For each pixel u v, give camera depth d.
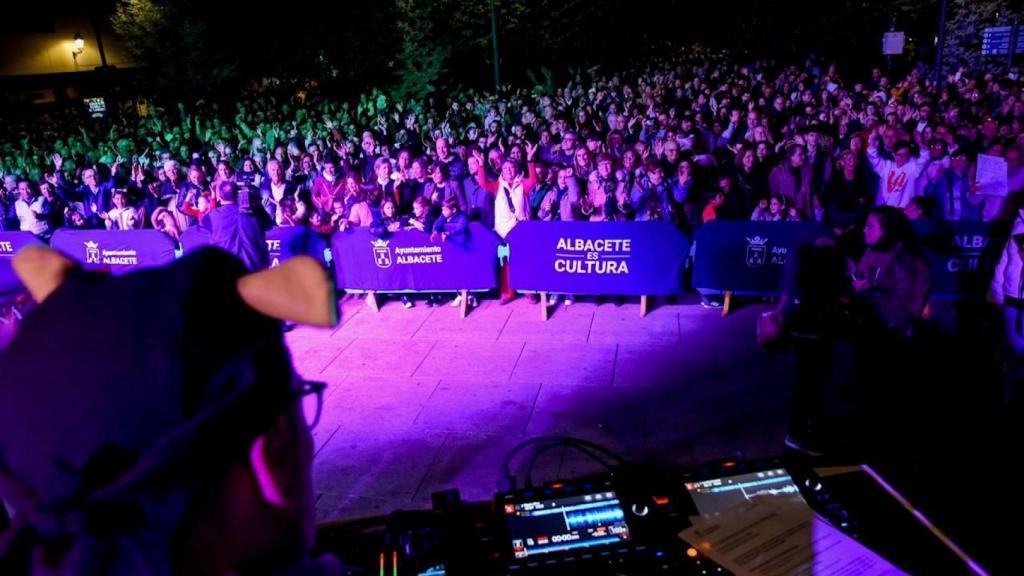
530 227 7.77
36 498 0.65
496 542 1.61
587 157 8.91
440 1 27.91
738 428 5.32
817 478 1.72
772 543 1.55
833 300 4.59
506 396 6.04
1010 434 4.61
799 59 31.44
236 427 0.61
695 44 35.91
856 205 8.19
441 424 5.64
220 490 0.64
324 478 4.99
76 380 0.62
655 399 5.85
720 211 8.01
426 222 7.96
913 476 1.81
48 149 19.94
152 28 27.30
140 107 28.52
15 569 0.63
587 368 6.50
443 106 24.44
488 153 11.05
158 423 0.61
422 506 4.62
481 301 8.48
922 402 5.23
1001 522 2.34
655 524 1.62
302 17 30.52
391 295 8.79
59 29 34.44
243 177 10.62
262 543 0.68
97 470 0.61
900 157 8.12
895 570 1.48
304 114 20.91
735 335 7.03
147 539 0.61
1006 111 12.98
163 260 8.84
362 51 30.50
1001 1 25.44
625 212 7.82
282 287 0.59
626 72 28.69
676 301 8.07
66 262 0.78
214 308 0.62
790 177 8.23
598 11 33.41
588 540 1.58
